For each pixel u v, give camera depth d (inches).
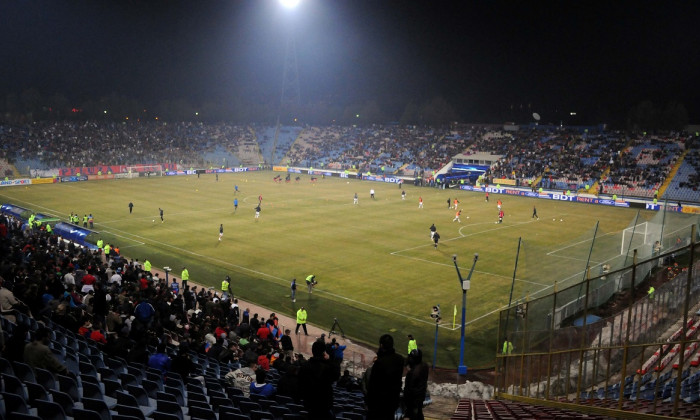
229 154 5132.9
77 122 5113.2
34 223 2064.5
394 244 2156.7
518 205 3206.2
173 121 6274.6
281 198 3265.3
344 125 5989.2
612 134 4222.4
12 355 475.8
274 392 546.3
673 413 418.0
